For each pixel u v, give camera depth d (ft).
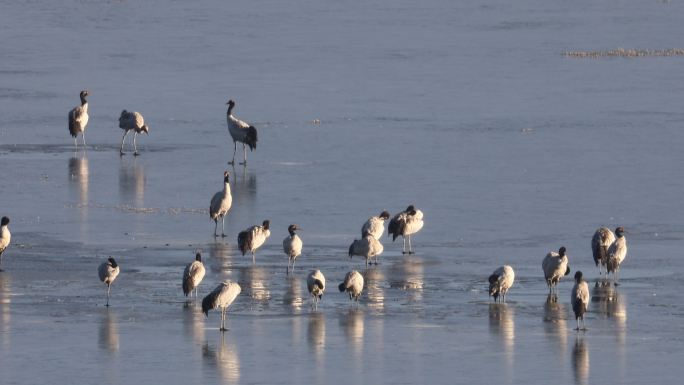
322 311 113.29
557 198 170.81
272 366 97.04
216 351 100.73
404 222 136.56
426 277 126.82
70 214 158.92
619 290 121.39
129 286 121.90
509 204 166.91
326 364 97.60
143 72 323.57
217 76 315.17
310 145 215.72
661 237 147.84
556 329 107.55
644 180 183.42
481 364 97.45
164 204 166.81
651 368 96.63
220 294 104.83
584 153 205.98
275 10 499.10
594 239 126.31
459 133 226.99
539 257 136.98
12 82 301.43
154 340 103.91
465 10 507.71
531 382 93.35
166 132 231.30
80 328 107.14
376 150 209.87
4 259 132.77
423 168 193.47
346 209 163.73
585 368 96.63
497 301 117.08
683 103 267.39
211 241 143.95
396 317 111.45
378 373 95.40
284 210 162.81
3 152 206.59
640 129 230.68
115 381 93.15
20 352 100.22
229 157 204.85
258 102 269.44
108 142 219.41
